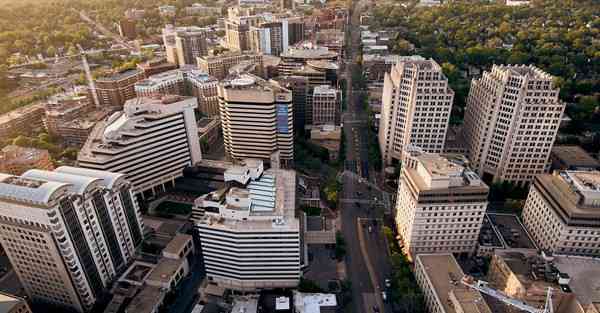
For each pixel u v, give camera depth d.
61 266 177.62
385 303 198.38
